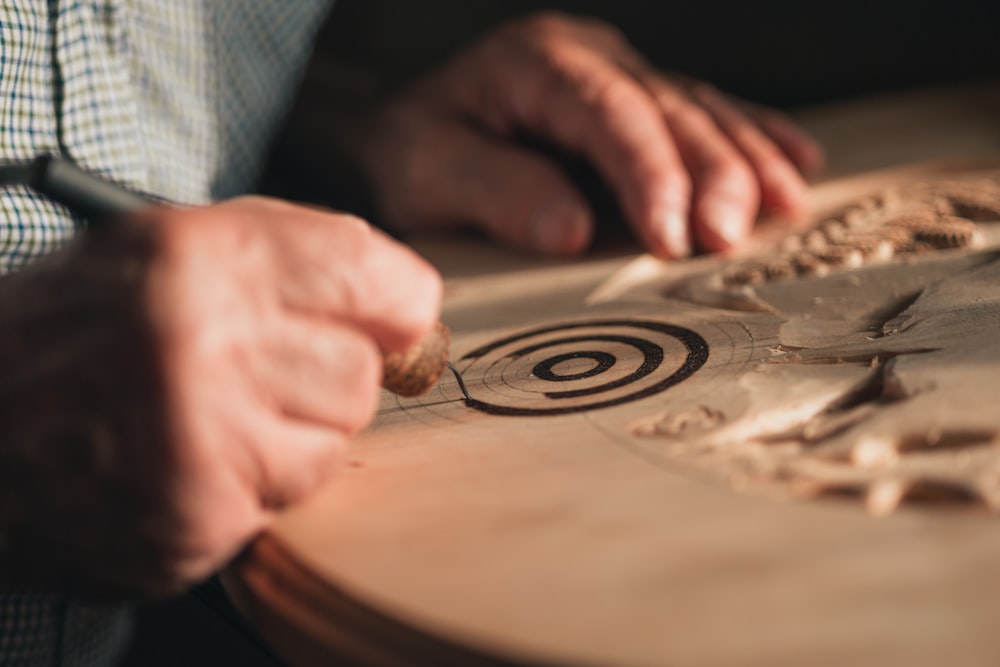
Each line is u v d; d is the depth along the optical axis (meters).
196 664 1.14
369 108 1.31
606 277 0.80
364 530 0.43
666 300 0.72
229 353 0.41
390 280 0.45
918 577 0.34
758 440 0.47
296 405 0.43
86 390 0.40
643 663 0.31
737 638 0.32
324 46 1.66
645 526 0.39
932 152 1.02
